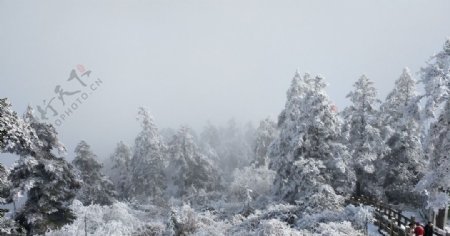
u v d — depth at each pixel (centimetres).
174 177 5650
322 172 3133
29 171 2447
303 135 3161
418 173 3291
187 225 2500
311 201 2589
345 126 3409
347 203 2892
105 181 4022
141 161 5031
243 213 3322
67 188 2625
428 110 2378
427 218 2805
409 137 3325
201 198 4497
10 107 1403
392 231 1930
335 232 1925
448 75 2375
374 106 3394
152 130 5153
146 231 2550
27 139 1440
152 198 4475
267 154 3719
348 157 3144
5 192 2344
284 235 1912
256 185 4494
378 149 3212
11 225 1623
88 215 2588
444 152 2364
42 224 2438
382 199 3328
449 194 2586
